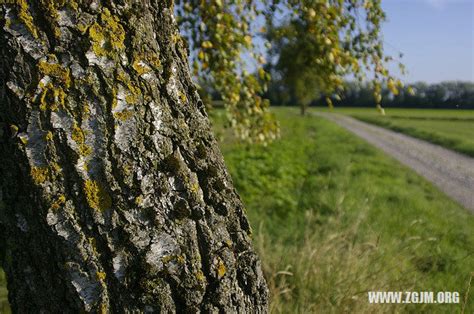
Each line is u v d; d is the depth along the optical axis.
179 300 1.53
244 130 4.65
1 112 1.43
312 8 3.68
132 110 1.49
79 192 1.42
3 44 1.41
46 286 1.46
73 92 1.43
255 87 4.33
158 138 1.53
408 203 8.58
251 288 1.73
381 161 14.67
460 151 18.48
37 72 1.42
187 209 1.55
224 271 1.61
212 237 1.60
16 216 1.45
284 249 5.23
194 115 1.68
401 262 4.62
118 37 1.50
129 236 1.45
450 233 6.84
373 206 8.15
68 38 1.44
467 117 43.59
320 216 7.48
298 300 3.94
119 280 1.45
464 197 10.34
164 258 1.50
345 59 3.99
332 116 52.78
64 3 1.45
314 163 14.06
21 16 1.42
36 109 1.41
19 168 1.42
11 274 1.50
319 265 4.44
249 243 1.74
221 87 4.25
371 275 4.10
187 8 3.97
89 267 1.43
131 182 1.47
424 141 22.55
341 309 3.72
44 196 1.40
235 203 1.72
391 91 3.92
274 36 4.11
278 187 9.60
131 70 1.51
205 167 1.64
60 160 1.42
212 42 3.97
